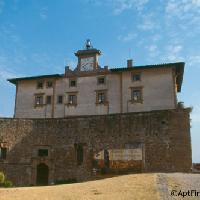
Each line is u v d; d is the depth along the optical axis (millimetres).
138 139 38781
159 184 20828
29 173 42562
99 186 21938
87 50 54625
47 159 42344
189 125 37250
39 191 21172
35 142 43469
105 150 39875
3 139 44031
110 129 40375
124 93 50500
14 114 56000
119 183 22609
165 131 37781
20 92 56812
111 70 51625
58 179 41312
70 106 53062
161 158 37188
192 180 23531
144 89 49594
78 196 18703
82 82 53531
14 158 43406
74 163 40969
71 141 41969
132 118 39688
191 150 36656
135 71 50750
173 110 38156
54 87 54938
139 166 37781
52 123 43500
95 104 51781
